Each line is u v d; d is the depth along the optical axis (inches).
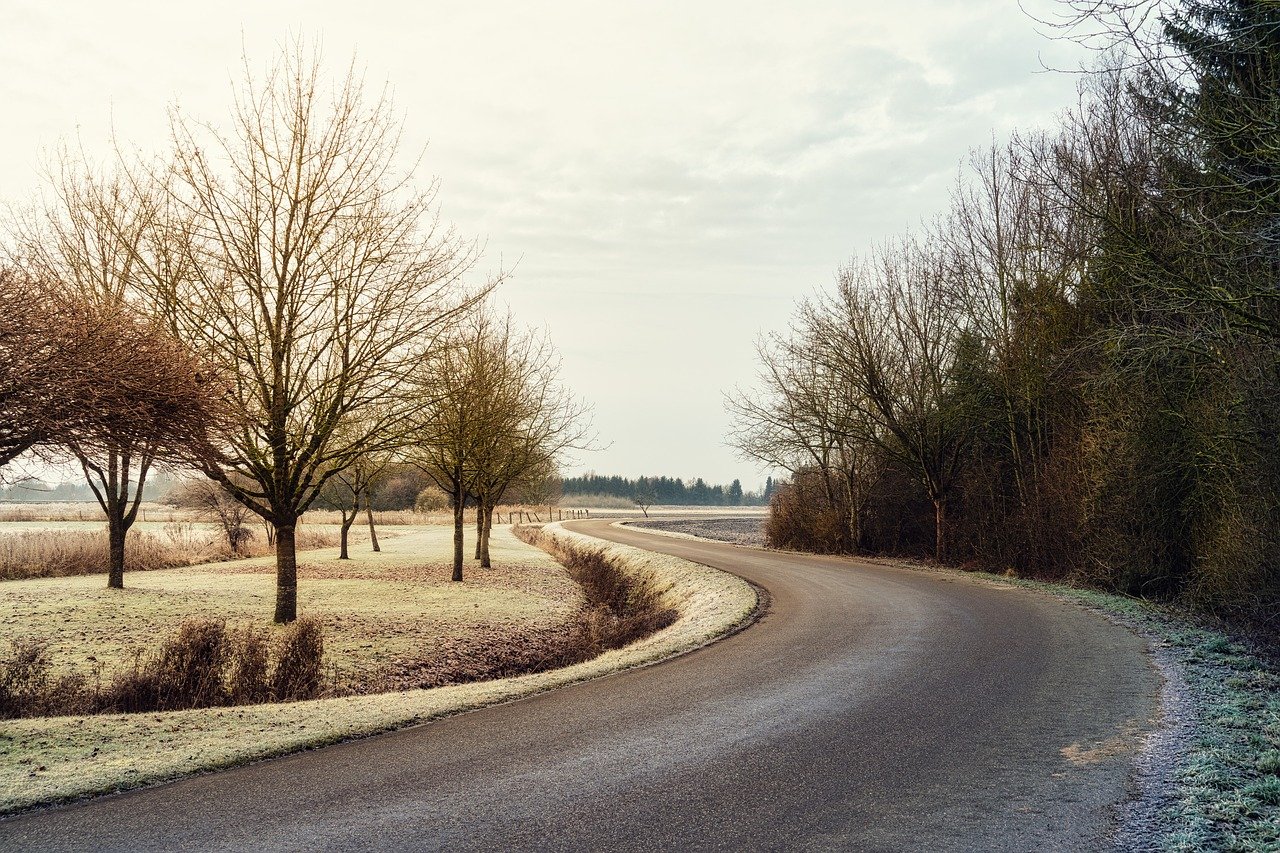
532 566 1346.0
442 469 1107.3
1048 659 434.6
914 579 906.7
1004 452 1107.3
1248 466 545.6
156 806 225.8
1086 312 905.5
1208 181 464.1
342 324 714.8
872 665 425.7
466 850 193.9
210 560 1379.2
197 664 451.8
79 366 365.4
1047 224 953.5
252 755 272.7
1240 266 474.0
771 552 1443.2
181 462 469.1
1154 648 461.1
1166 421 681.0
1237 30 371.9
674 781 245.9
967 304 1114.1
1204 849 192.9
